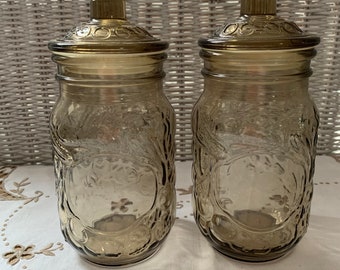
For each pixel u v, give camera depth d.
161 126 0.41
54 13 0.61
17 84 0.65
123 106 0.39
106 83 0.37
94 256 0.41
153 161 0.42
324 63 0.64
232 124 0.40
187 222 0.50
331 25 0.62
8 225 0.50
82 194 0.42
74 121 0.40
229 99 0.40
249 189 0.43
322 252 0.44
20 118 0.67
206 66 0.40
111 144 0.41
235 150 0.42
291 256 0.43
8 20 0.62
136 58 0.36
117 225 0.42
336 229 0.48
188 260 0.43
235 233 0.42
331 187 0.58
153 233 0.42
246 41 0.35
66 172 0.41
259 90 0.38
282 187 0.43
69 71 0.37
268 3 0.38
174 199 0.45
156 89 0.40
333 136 0.69
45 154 0.69
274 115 0.40
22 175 0.63
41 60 0.64
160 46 0.37
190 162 0.68
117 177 0.42
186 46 0.62
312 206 0.53
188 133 0.67
